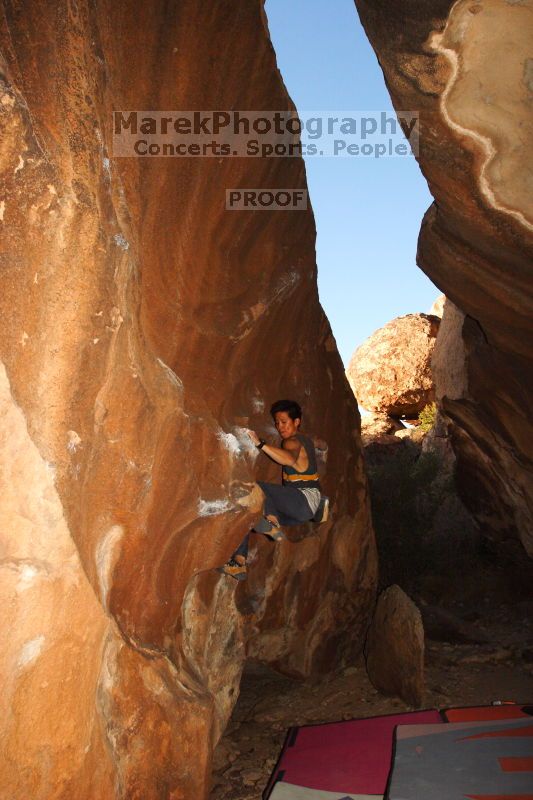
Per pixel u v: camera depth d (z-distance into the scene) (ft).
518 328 19.71
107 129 10.82
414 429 49.19
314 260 19.51
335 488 21.44
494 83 14.02
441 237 19.27
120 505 11.43
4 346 9.12
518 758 15.10
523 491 27.30
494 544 32.09
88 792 10.68
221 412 15.20
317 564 20.54
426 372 52.08
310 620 20.59
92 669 10.67
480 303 20.01
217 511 13.83
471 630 25.34
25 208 9.30
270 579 18.72
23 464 9.34
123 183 11.30
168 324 13.07
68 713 10.20
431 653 23.56
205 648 15.94
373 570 23.48
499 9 12.84
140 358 11.53
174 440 12.66
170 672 13.38
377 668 20.76
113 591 11.85
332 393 21.66
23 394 9.34
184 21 12.69
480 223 16.89
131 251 11.19
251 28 14.55
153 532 12.56
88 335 10.07
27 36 9.49
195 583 15.53
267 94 15.74
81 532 10.32
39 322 9.52
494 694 20.11
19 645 9.46
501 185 15.65
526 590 30.63
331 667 21.77
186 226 13.41
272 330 17.49
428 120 15.19
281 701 20.48
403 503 32.07
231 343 15.26
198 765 13.25
